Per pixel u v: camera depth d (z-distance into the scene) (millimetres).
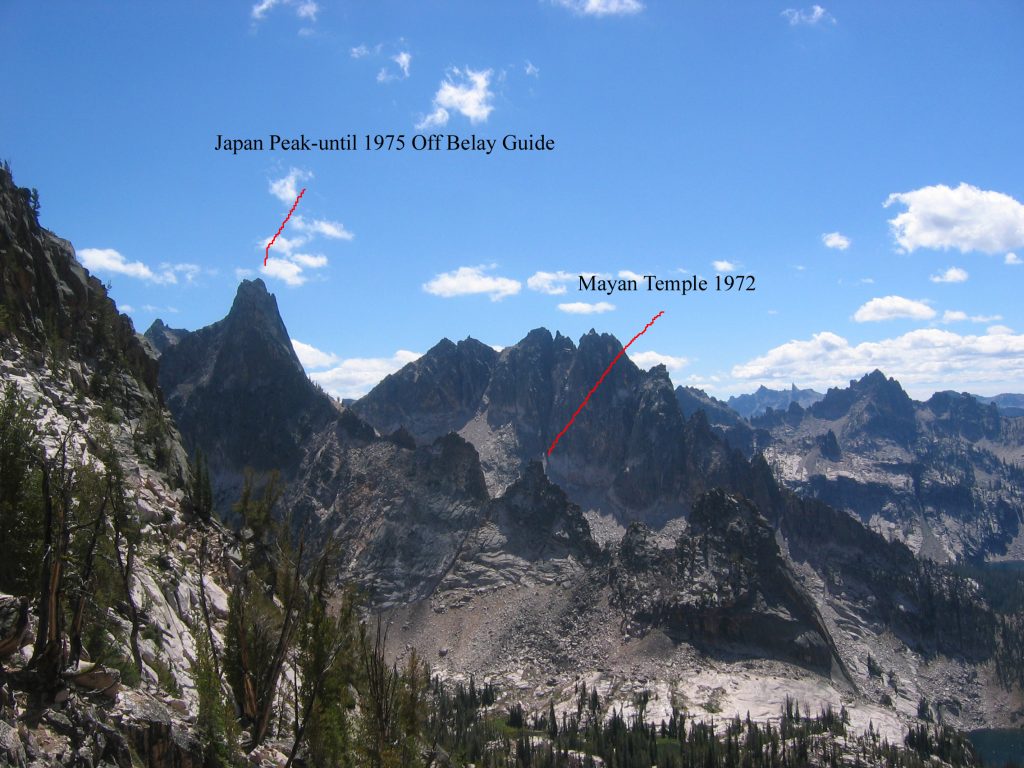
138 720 32562
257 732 43312
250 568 65312
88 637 37344
